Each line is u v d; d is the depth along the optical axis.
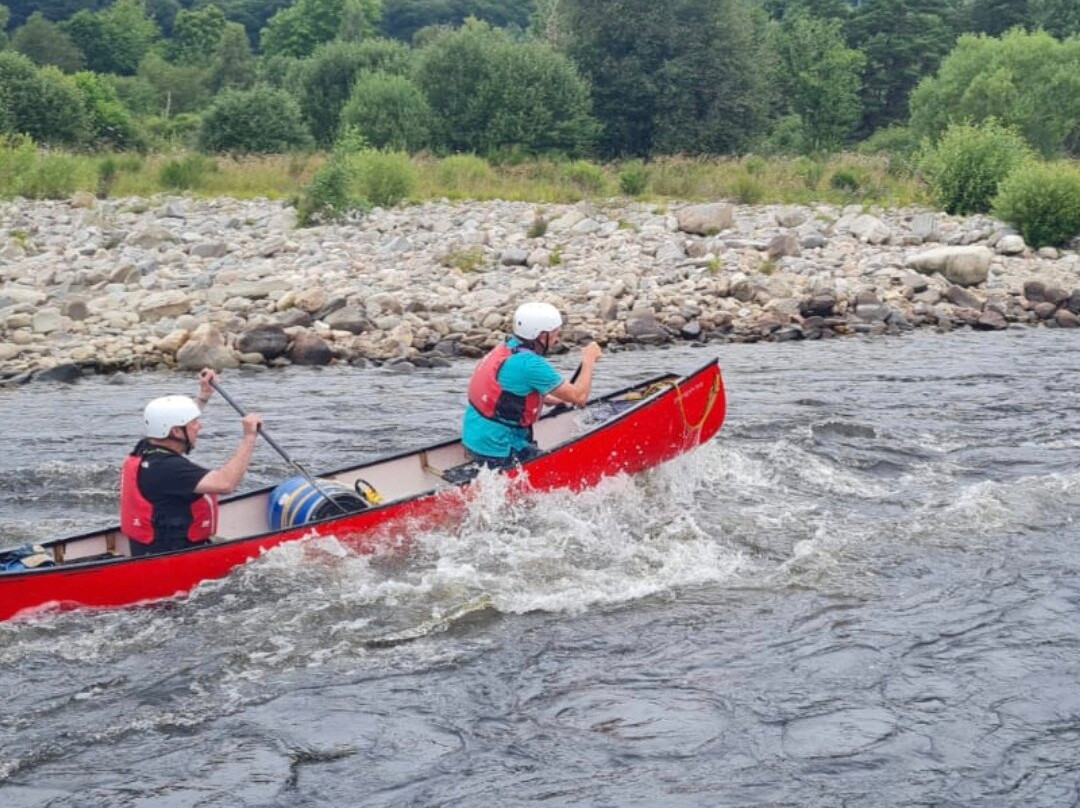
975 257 18.61
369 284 18.22
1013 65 41.09
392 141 37.88
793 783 5.38
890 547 8.01
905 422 11.32
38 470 10.12
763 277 18.25
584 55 42.72
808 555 7.85
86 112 41.69
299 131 37.78
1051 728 5.80
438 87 39.38
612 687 6.21
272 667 6.43
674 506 8.77
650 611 7.06
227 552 7.13
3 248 20.77
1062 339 16.12
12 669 6.39
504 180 29.09
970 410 11.83
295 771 5.51
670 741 5.72
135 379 14.19
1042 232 21.08
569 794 5.31
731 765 5.52
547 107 39.34
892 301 17.67
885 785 5.36
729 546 8.02
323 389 13.41
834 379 13.43
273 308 16.72
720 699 6.09
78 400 12.96
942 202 24.67
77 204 25.70
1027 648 6.58
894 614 7.00
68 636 6.72
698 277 18.53
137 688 6.23
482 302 17.19
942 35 57.38
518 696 6.14
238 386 13.64
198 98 73.69
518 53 39.38
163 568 6.98
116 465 10.31
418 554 7.67
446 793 5.34
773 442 10.54
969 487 9.28
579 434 8.37
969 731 5.78
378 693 6.16
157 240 21.27
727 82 42.38
